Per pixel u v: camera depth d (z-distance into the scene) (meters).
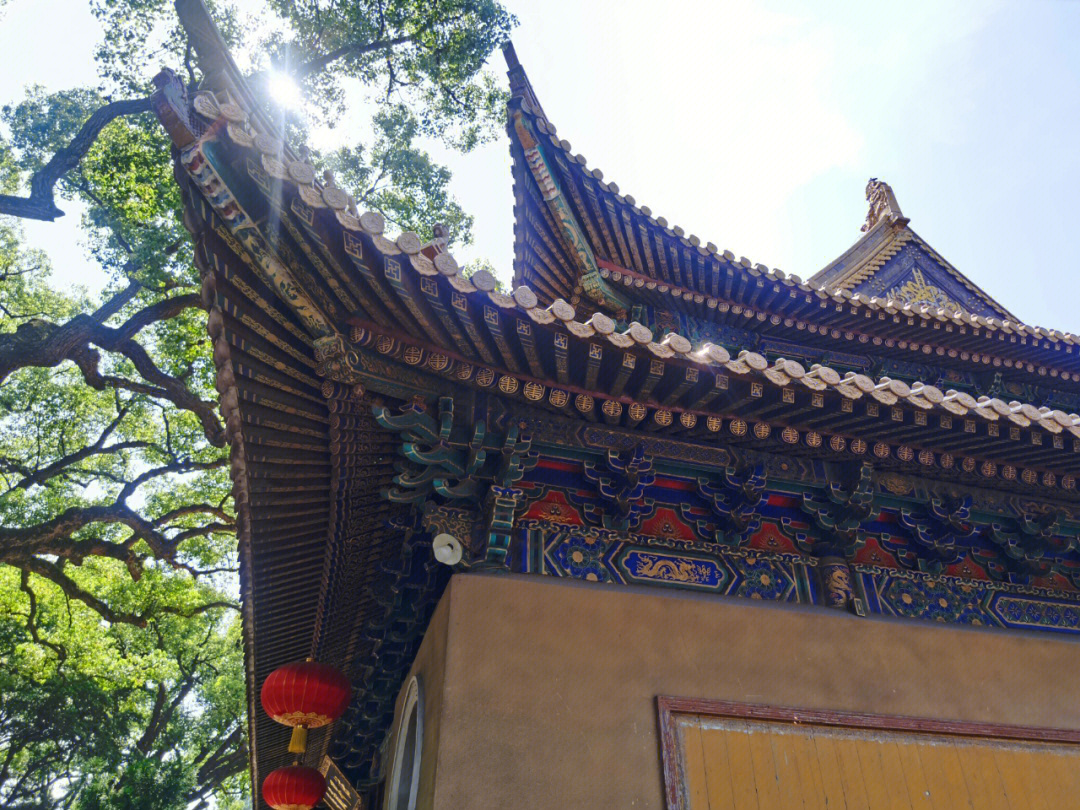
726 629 5.66
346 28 18.73
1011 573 6.98
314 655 8.21
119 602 22.66
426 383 5.28
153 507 23.83
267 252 3.96
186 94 3.58
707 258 9.43
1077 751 5.85
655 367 5.18
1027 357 10.51
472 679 4.91
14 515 21.98
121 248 19.12
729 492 6.27
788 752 5.21
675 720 5.14
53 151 17.55
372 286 4.40
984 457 6.26
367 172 20.61
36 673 21.77
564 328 4.82
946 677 5.93
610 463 5.86
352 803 8.58
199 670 31.23
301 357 4.71
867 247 13.41
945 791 5.35
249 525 5.60
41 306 23.75
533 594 5.38
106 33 16.52
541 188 8.78
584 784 4.73
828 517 6.35
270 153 3.62
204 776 28.45
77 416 23.36
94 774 18.02
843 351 10.52
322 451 5.44
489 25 19.31
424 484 5.57
